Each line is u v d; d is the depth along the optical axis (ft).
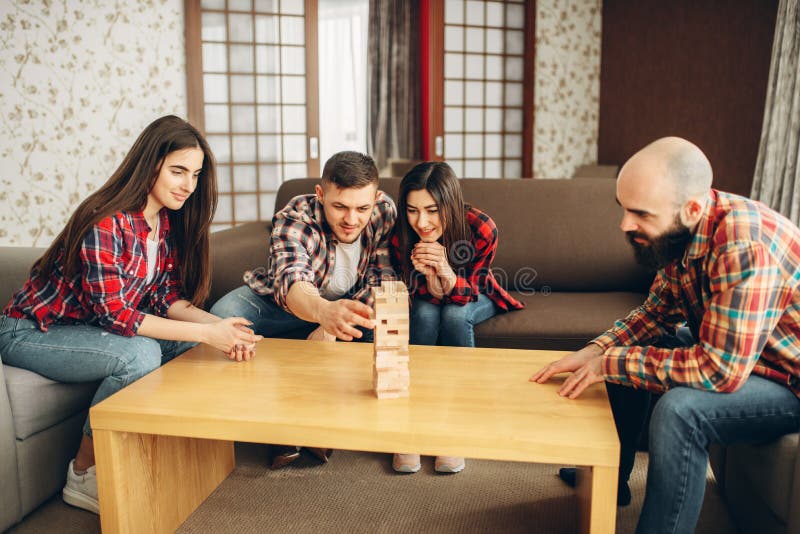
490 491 5.24
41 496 4.84
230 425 3.67
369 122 22.04
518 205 7.57
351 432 3.54
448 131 17.12
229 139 15.55
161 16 14.78
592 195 7.58
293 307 4.94
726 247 3.51
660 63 16.05
